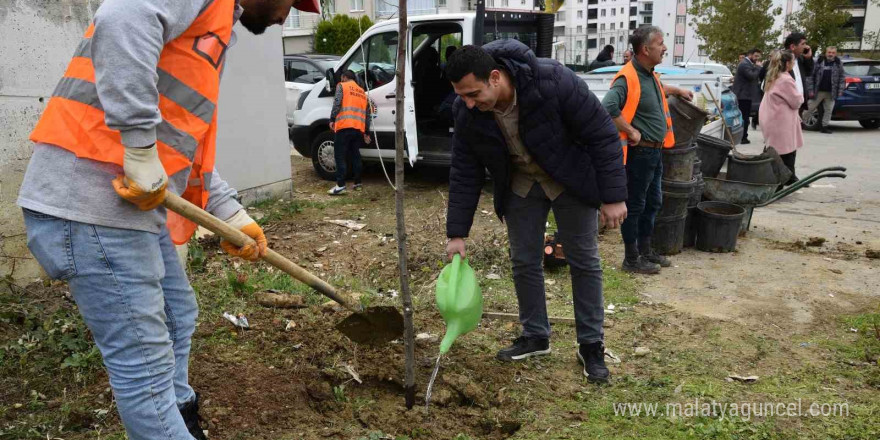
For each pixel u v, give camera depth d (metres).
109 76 1.88
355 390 3.39
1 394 3.21
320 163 9.30
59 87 2.12
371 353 3.70
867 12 44.97
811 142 13.26
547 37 9.25
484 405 3.22
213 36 2.21
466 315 3.12
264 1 2.38
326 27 27.72
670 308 4.62
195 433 2.76
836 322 4.39
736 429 3.03
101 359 3.49
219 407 3.07
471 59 2.80
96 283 2.12
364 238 6.33
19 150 4.55
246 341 3.82
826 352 3.91
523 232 3.49
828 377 3.58
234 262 5.30
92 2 4.87
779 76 8.38
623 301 4.74
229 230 2.41
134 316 2.18
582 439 2.96
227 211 2.70
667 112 5.19
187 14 2.07
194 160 2.36
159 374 2.26
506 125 3.13
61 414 3.05
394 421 3.05
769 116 8.52
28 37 4.50
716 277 5.30
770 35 27.72
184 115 2.19
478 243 5.85
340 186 8.34
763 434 2.98
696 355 3.85
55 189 2.04
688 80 10.30
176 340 2.66
